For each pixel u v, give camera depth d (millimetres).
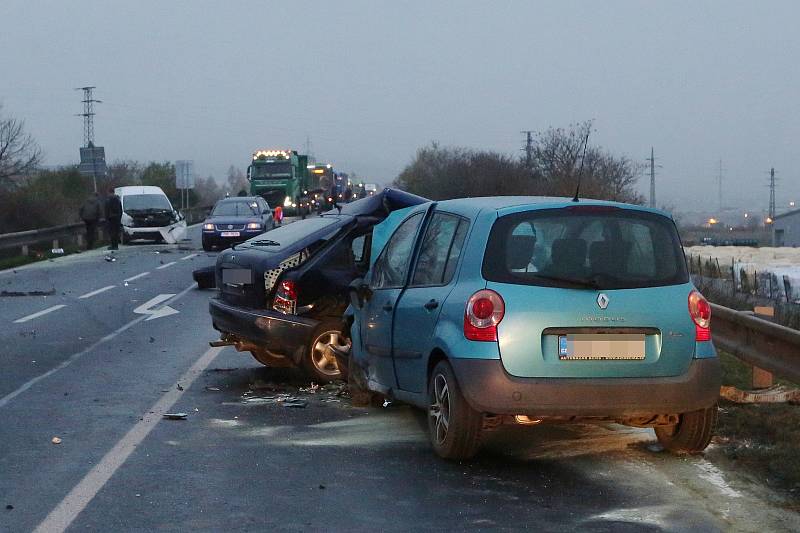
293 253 10375
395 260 8609
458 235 7449
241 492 6500
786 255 34125
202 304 19047
